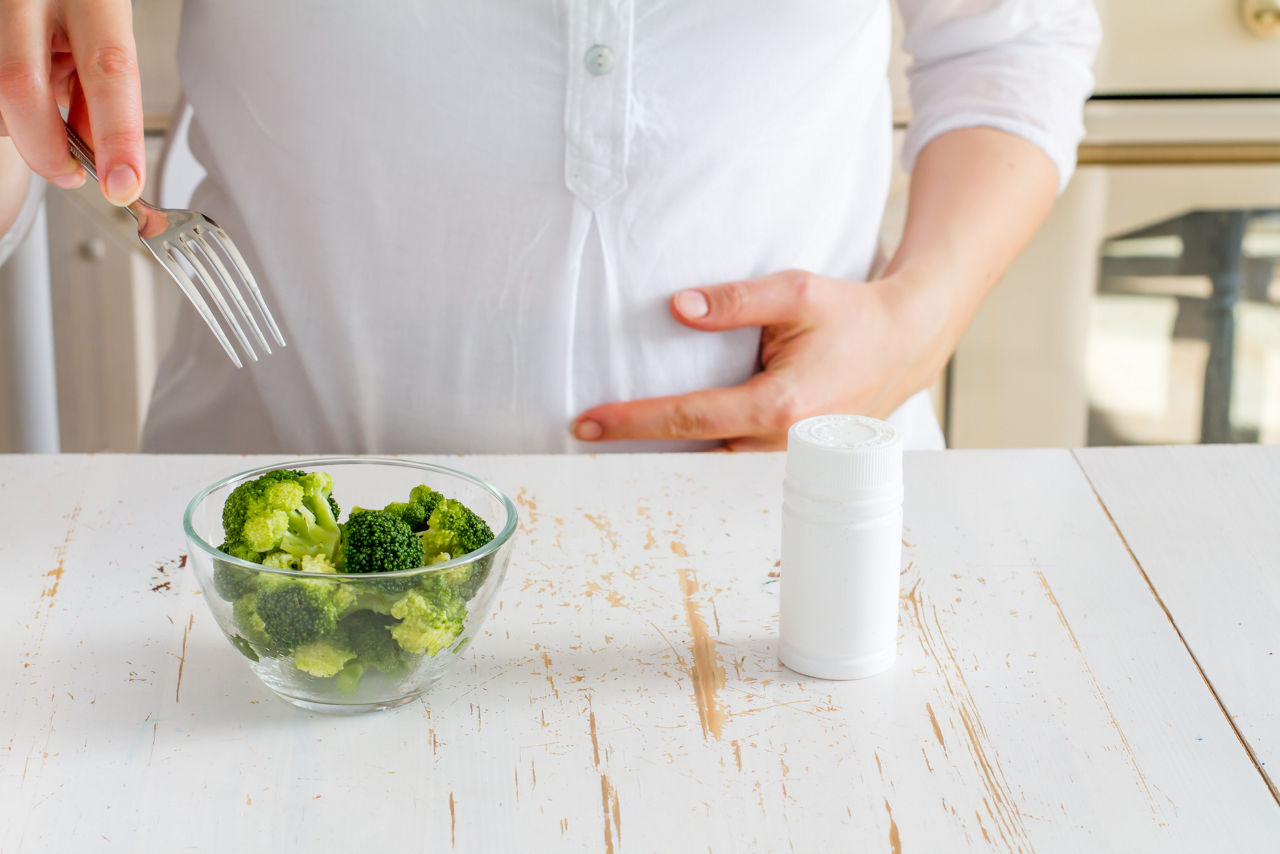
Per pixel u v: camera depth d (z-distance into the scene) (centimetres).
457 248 81
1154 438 163
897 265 90
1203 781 44
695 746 46
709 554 62
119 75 52
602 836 41
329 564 45
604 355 84
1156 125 149
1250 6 143
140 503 67
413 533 46
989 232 91
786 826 42
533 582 59
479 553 45
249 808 42
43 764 44
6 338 128
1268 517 67
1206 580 60
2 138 77
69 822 41
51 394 132
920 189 95
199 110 83
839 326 83
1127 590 59
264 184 82
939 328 88
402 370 84
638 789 44
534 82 77
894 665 52
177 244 60
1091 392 161
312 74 78
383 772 44
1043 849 41
